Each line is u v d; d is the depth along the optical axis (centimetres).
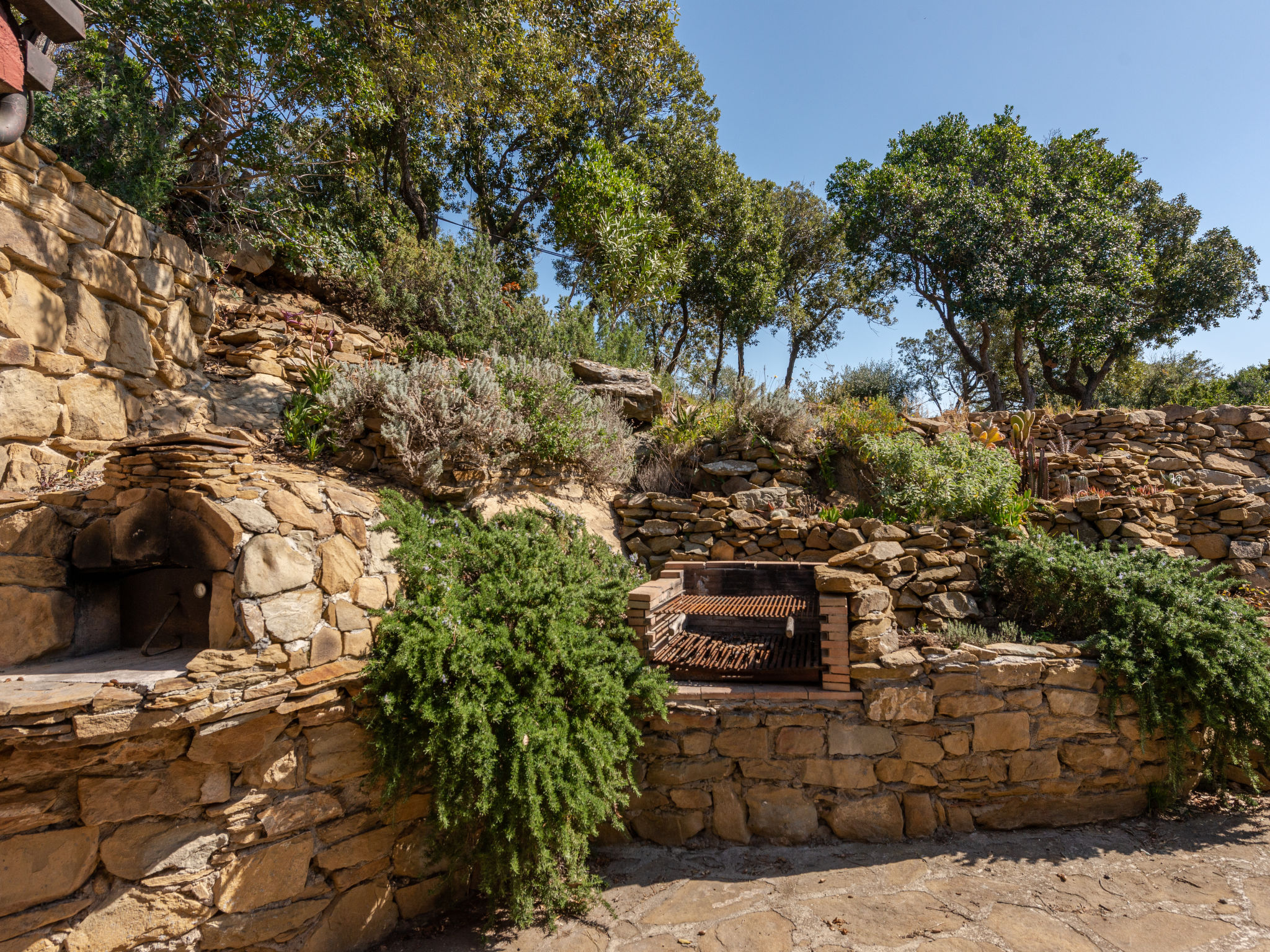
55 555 340
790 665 456
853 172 1795
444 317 813
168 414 523
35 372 409
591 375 811
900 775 429
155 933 275
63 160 521
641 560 630
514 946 338
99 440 463
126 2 634
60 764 256
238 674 293
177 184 677
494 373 639
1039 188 1616
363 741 350
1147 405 2403
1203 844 405
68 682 278
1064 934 323
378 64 879
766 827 429
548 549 476
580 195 1170
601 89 1416
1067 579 503
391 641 356
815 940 328
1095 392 2222
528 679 370
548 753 343
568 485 645
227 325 664
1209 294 1759
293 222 766
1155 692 427
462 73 961
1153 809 444
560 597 417
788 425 744
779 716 434
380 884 353
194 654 331
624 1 1295
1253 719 420
